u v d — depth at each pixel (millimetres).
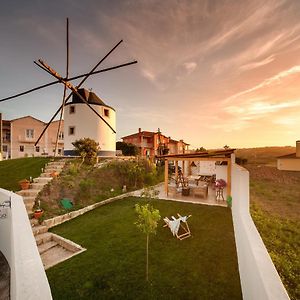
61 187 13367
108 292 5441
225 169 17734
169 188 15992
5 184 13758
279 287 3422
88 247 7906
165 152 43281
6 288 4898
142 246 7836
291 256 6699
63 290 5527
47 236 8867
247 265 5047
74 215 11398
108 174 17953
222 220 10102
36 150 40219
